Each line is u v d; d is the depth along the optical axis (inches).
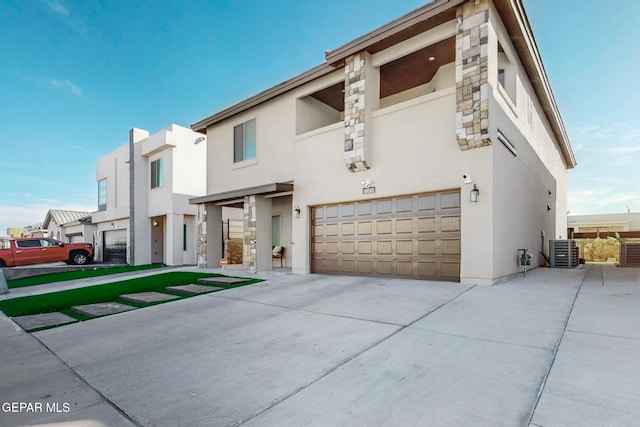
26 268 601.0
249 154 538.0
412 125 347.6
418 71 428.1
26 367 166.9
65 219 1137.4
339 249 413.4
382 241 374.0
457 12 311.3
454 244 323.3
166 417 114.0
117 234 856.9
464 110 302.4
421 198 346.3
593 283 297.7
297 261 447.5
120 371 157.1
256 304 278.1
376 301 260.5
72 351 189.0
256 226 481.1
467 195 308.0
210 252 584.7
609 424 96.2
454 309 224.5
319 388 128.3
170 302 306.3
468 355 150.5
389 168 363.6
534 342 160.7
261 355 166.9
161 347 188.2
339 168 407.8
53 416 117.6
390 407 111.5
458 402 111.9
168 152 694.5
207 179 611.8
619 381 120.0
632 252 454.6
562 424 97.2
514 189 359.3
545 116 558.9
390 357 153.9
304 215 444.8
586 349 148.9
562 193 775.1
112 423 112.3
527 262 357.1
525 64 411.5
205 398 125.9
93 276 542.3
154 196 735.7
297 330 203.5
